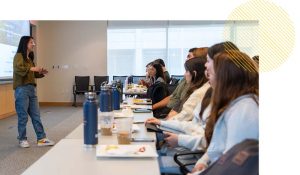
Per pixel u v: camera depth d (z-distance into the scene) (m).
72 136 1.66
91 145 1.40
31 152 3.61
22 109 3.75
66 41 8.47
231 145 1.04
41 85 8.50
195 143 1.62
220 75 1.21
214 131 1.24
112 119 1.75
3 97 6.09
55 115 6.53
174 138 1.66
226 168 0.95
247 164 0.90
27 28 7.23
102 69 8.55
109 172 1.08
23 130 3.82
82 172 1.08
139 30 8.62
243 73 1.15
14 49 6.43
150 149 1.35
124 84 6.48
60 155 1.29
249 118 1.06
